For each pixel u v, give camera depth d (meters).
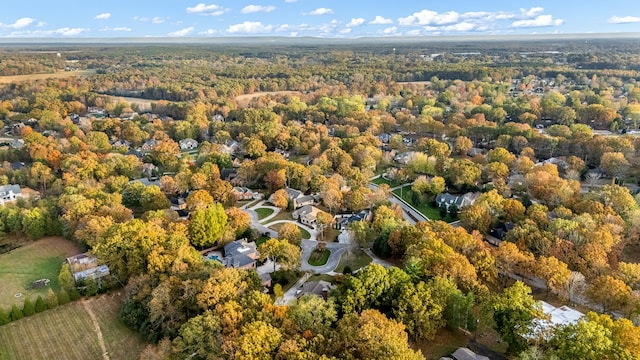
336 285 114.56
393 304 97.88
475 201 160.88
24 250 143.62
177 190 187.38
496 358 90.12
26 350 99.56
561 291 106.75
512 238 130.25
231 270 103.81
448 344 94.94
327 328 89.50
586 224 129.88
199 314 96.88
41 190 191.50
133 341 101.19
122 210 149.12
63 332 104.88
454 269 104.31
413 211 175.88
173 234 124.12
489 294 100.94
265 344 82.00
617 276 106.00
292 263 123.81
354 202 169.50
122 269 117.56
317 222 154.00
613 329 83.56
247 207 181.50
